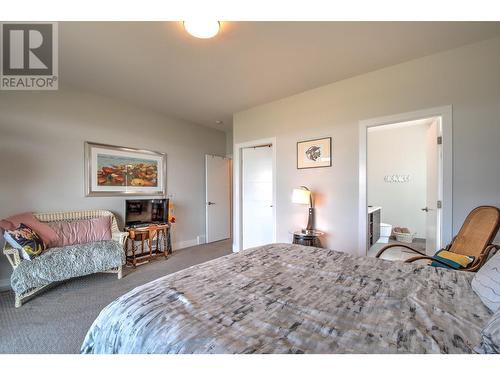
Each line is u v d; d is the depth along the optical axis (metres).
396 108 2.58
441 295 1.09
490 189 2.11
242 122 4.13
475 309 0.97
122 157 3.69
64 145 3.10
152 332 0.83
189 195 4.76
